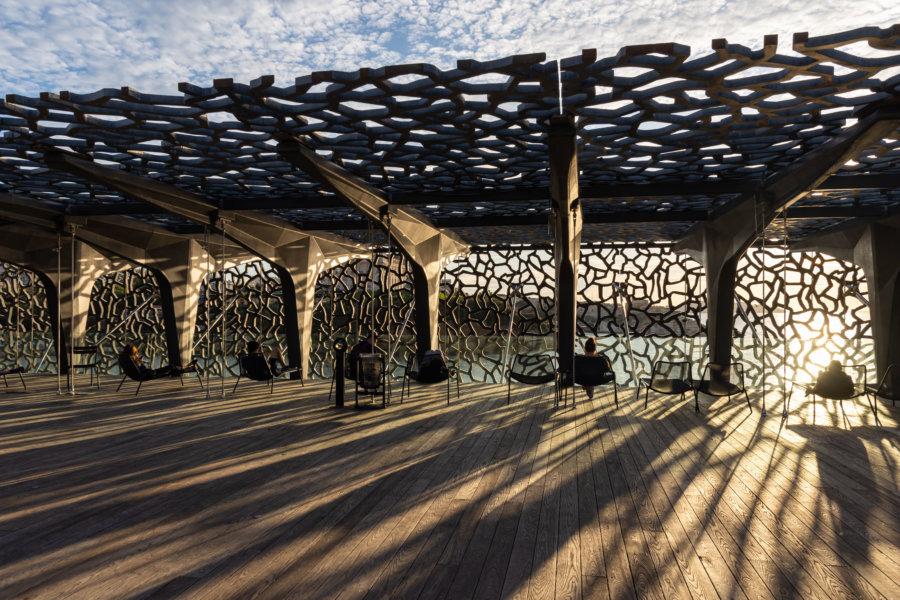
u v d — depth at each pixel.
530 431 7.44
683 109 5.46
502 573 3.28
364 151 7.00
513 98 5.14
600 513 4.30
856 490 4.91
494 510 4.37
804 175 7.28
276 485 5.04
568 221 8.55
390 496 4.72
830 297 13.59
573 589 3.09
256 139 6.41
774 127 6.01
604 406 9.53
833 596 3.03
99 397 10.49
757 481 5.18
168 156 7.30
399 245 11.50
